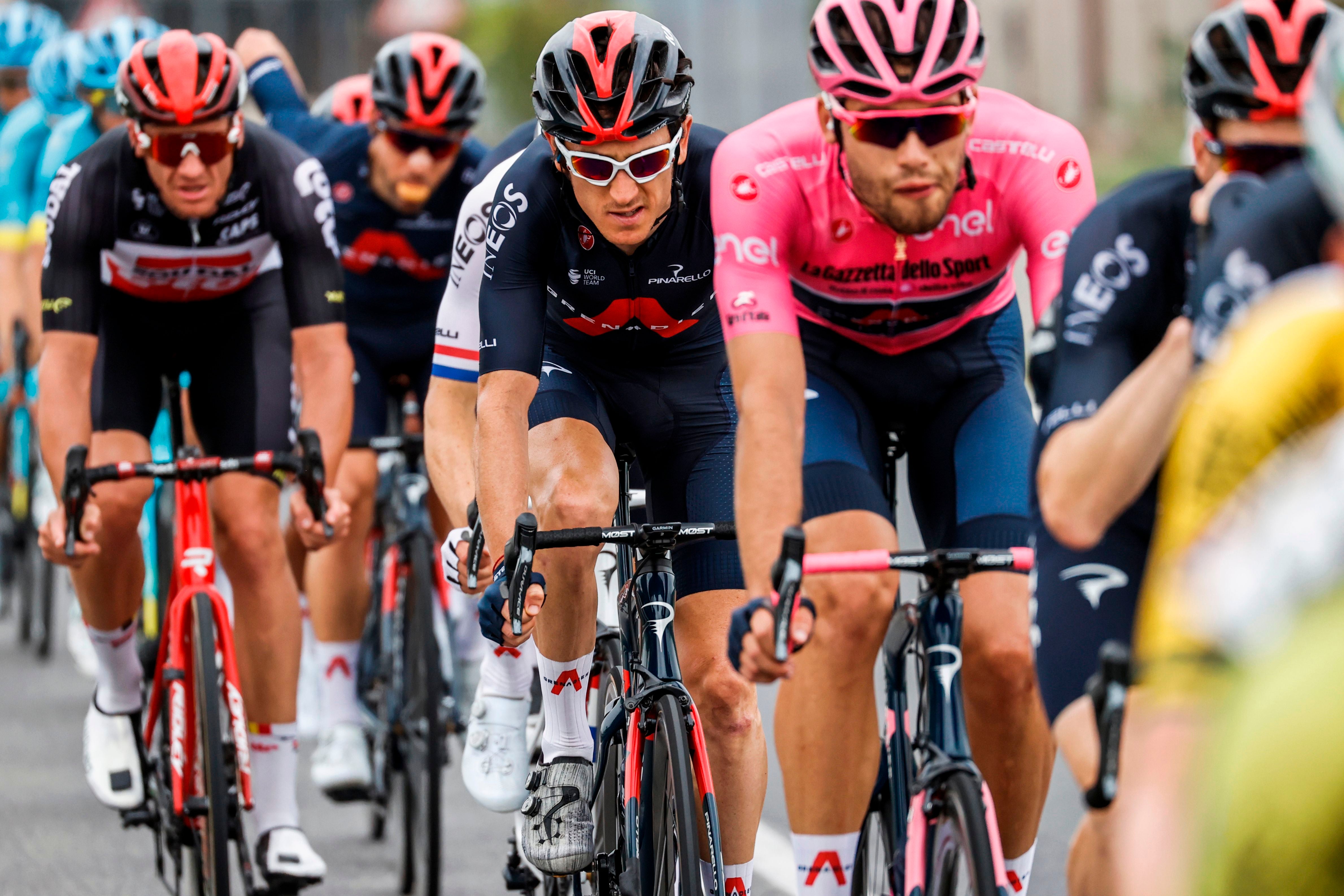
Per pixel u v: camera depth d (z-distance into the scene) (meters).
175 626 12.65
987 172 10.06
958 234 10.14
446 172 18.44
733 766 10.73
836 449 10.52
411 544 15.91
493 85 105.69
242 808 12.71
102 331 14.73
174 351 15.11
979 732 9.88
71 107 25.31
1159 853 4.66
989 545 10.20
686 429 11.98
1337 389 4.88
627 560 11.30
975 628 9.73
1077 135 10.14
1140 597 8.00
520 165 11.14
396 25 101.44
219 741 12.22
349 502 17.03
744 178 9.70
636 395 11.95
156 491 16.36
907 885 8.73
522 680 12.46
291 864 13.59
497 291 11.02
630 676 10.78
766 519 8.71
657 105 10.18
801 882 10.19
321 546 13.48
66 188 13.81
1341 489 4.21
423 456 16.95
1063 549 8.19
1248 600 4.30
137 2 93.94
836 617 9.88
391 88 17.80
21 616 27.75
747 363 9.30
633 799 10.18
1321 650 3.98
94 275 13.99
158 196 13.88
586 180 10.43
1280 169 7.70
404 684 15.84
